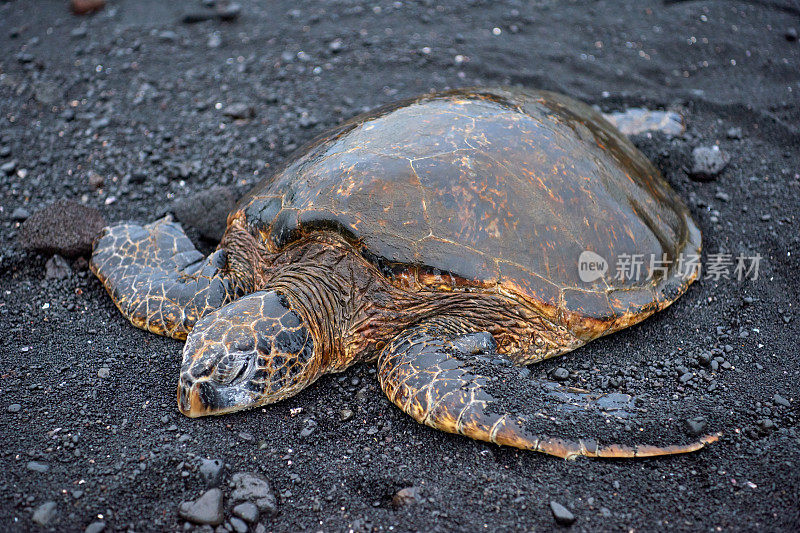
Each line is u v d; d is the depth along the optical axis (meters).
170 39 6.88
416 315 3.69
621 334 4.05
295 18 7.23
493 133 3.89
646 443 3.10
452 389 3.21
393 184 3.61
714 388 3.61
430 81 6.35
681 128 5.65
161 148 5.46
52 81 6.19
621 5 7.54
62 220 4.52
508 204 3.64
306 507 2.94
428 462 3.16
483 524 2.81
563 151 3.96
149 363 3.73
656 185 4.59
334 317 3.71
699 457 3.13
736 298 4.30
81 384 3.55
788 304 4.24
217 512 2.81
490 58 6.66
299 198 3.79
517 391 3.26
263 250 3.96
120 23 7.18
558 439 3.07
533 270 3.61
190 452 3.14
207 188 5.12
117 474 3.00
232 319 3.39
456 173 3.64
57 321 4.04
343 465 3.15
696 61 6.64
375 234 3.54
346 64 6.56
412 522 2.82
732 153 5.47
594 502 2.90
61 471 3.00
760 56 6.62
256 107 5.96
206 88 6.22
